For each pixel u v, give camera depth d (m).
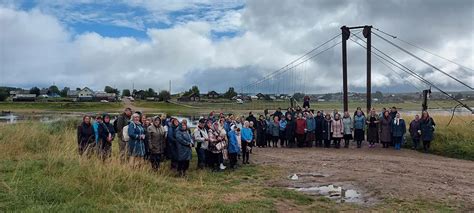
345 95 27.72
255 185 12.20
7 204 8.57
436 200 10.20
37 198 9.05
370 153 18.98
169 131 13.54
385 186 11.68
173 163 13.59
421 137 19.50
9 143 14.91
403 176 13.09
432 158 17.25
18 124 19.08
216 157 14.70
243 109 49.00
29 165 11.46
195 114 69.25
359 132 21.09
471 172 13.70
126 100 116.75
